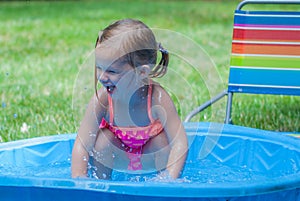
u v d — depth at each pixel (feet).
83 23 35.55
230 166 11.44
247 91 14.34
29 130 15.42
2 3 48.37
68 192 8.00
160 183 7.77
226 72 22.54
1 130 15.37
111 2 49.80
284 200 8.50
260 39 14.23
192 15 39.52
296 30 14.02
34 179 7.99
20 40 29.99
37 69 23.17
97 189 7.76
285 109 17.53
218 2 49.39
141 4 47.75
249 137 11.57
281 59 14.17
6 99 18.65
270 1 13.94
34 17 38.45
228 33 31.53
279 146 11.01
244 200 8.10
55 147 11.46
